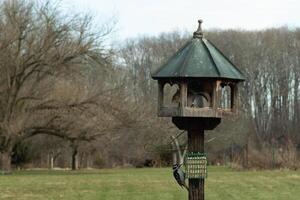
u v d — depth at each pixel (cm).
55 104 5291
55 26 5253
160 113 1319
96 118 5372
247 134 8156
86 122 5369
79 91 5362
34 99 5331
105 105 5388
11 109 5309
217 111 1298
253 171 5212
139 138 6838
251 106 10175
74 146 6291
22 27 5150
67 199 2866
